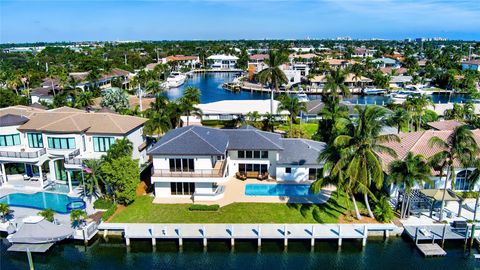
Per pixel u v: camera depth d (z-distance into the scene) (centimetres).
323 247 3838
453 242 3872
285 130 7575
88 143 5178
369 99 12625
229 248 3844
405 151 4778
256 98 13050
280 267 3600
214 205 4281
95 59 16550
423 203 4278
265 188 4850
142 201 4522
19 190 4900
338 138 3653
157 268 3606
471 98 12394
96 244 3934
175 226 3962
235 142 5128
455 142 3850
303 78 15425
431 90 13625
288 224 3984
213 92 14512
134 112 7819
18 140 5206
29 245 3684
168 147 4494
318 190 3925
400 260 3675
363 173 3738
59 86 11150
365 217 4131
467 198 4597
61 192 4841
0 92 8756
